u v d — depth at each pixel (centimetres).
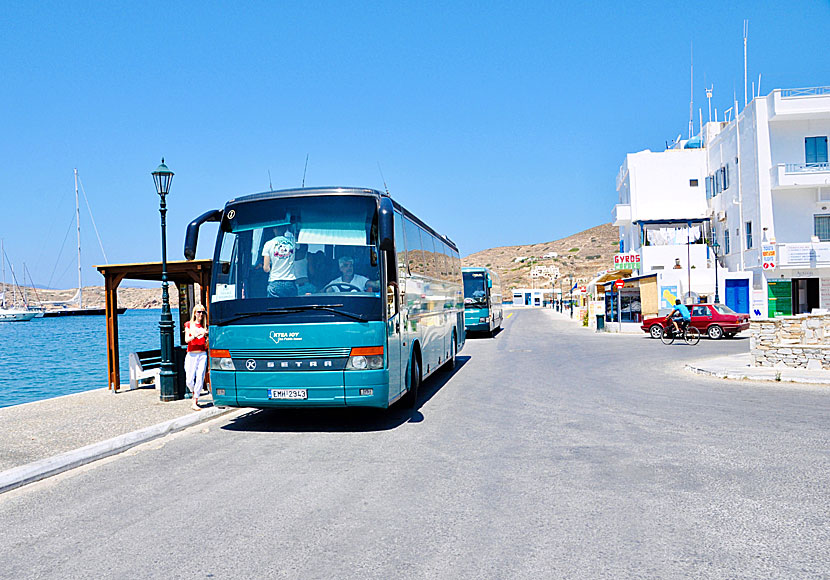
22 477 724
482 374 1761
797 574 432
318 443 899
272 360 952
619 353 2386
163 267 1310
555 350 2577
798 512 558
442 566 455
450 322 1808
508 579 431
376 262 970
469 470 723
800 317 1712
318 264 972
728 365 1784
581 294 6694
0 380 3170
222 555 487
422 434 944
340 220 986
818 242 3759
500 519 553
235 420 1121
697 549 478
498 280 4534
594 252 19262
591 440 867
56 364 4091
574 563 455
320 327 941
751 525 528
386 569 452
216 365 984
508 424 1003
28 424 1047
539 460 762
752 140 4019
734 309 4003
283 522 559
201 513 593
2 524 588
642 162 5000
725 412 1077
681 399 1235
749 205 4081
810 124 3891
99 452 849
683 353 2352
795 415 1042
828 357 1623
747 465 719
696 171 4950
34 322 14250
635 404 1174
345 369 939
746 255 4119
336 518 566
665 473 690
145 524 568
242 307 966
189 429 1042
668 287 4006
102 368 3762
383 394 954
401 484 671
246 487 676
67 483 727
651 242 4759
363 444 884
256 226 998
